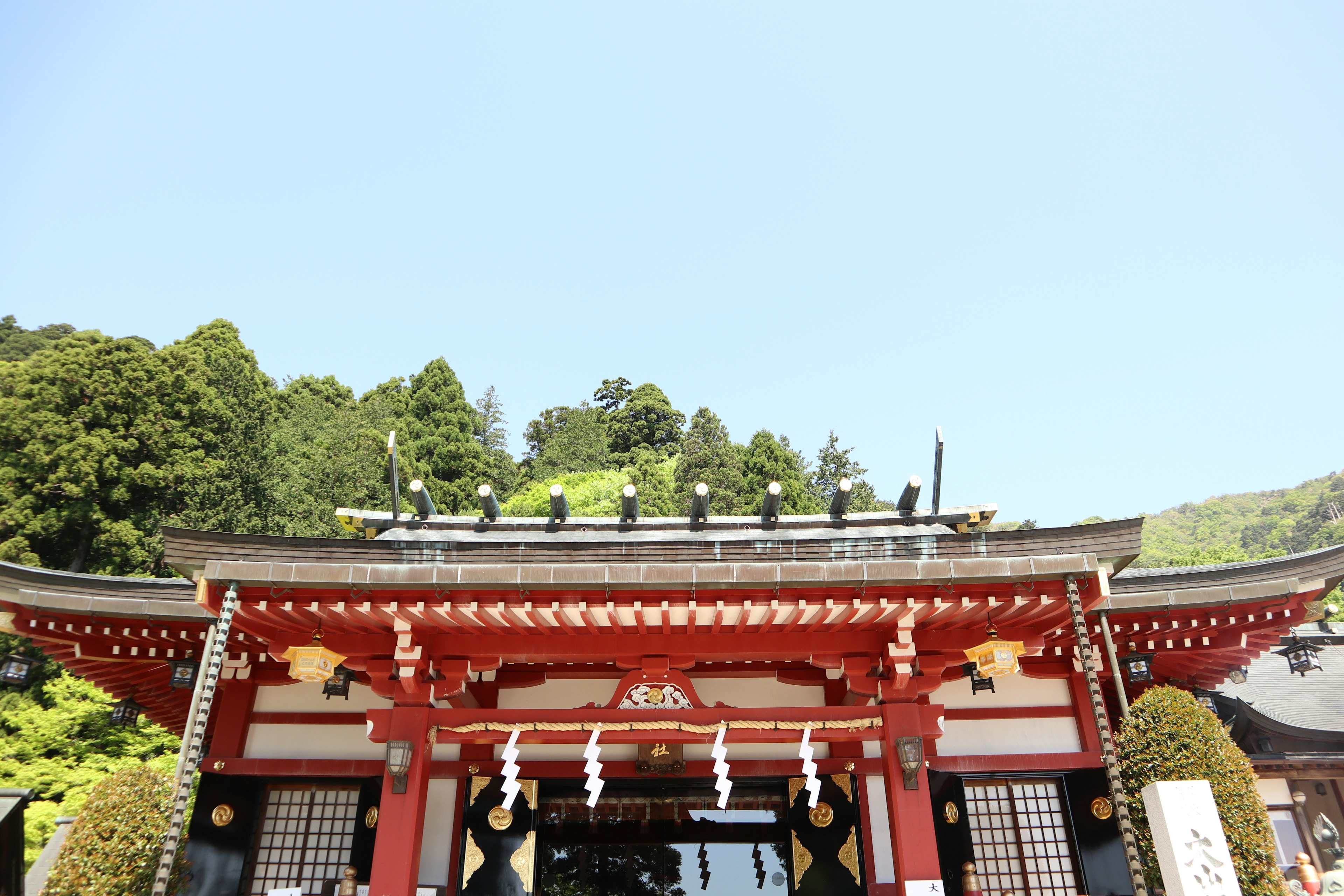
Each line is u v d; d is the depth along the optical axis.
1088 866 8.98
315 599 7.48
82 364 28.50
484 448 55.16
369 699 9.83
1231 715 11.16
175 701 11.16
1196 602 8.61
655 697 8.43
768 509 11.51
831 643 8.48
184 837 8.98
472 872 9.12
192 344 38.91
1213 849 6.42
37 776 20.05
